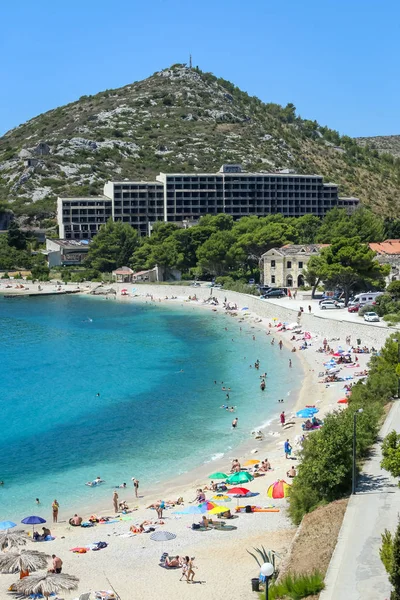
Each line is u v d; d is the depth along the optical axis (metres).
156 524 69.44
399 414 90.00
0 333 186.38
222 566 58.50
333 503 65.38
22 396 119.12
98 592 53.50
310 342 158.50
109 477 83.94
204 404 113.19
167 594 54.00
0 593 54.97
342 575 50.97
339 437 68.81
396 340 116.31
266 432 98.38
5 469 86.75
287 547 60.75
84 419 106.19
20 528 70.81
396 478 69.50
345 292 191.38
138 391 121.88
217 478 79.81
